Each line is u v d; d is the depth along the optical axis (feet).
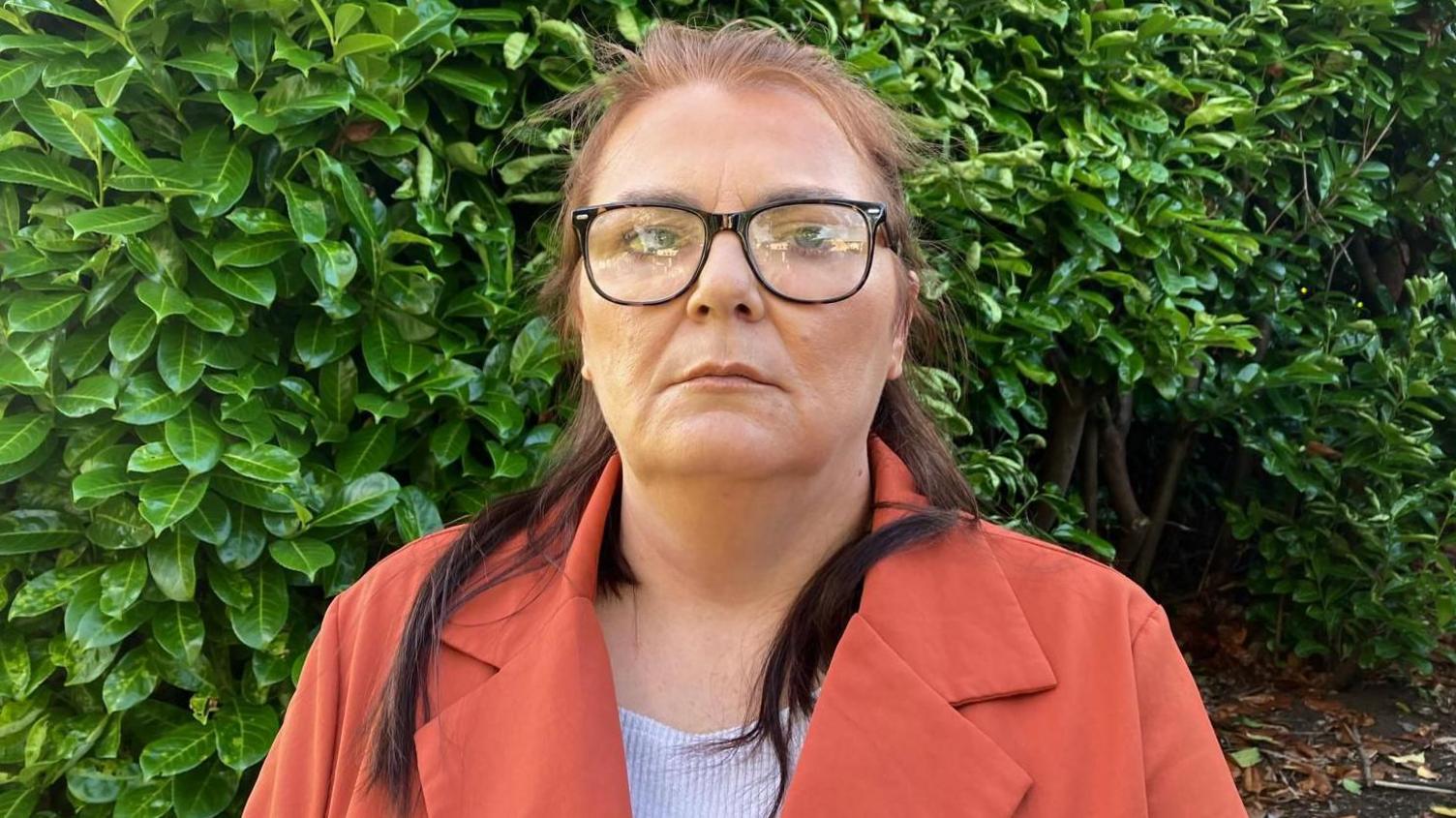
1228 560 11.94
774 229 3.02
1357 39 9.30
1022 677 3.13
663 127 3.22
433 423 5.76
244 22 4.99
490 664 3.44
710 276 2.92
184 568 4.82
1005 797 2.92
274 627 4.96
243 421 4.86
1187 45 8.52
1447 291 11.33
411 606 3.69
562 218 4.12
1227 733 9.91
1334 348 9.99
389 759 3.29
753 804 3.10
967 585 3.37
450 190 5.91
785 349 3.00
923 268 4.30
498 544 3.87
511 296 5.78
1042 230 7.47
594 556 3.53
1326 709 10.30
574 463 4.03
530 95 6.17
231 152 4.93
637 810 3.17
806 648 3.24
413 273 5.40
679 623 3.50
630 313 3.06
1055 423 9.52
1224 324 8.87
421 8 5.27
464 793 3.18
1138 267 8.20
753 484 3.05
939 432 5.10
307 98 4.94
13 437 4.68
